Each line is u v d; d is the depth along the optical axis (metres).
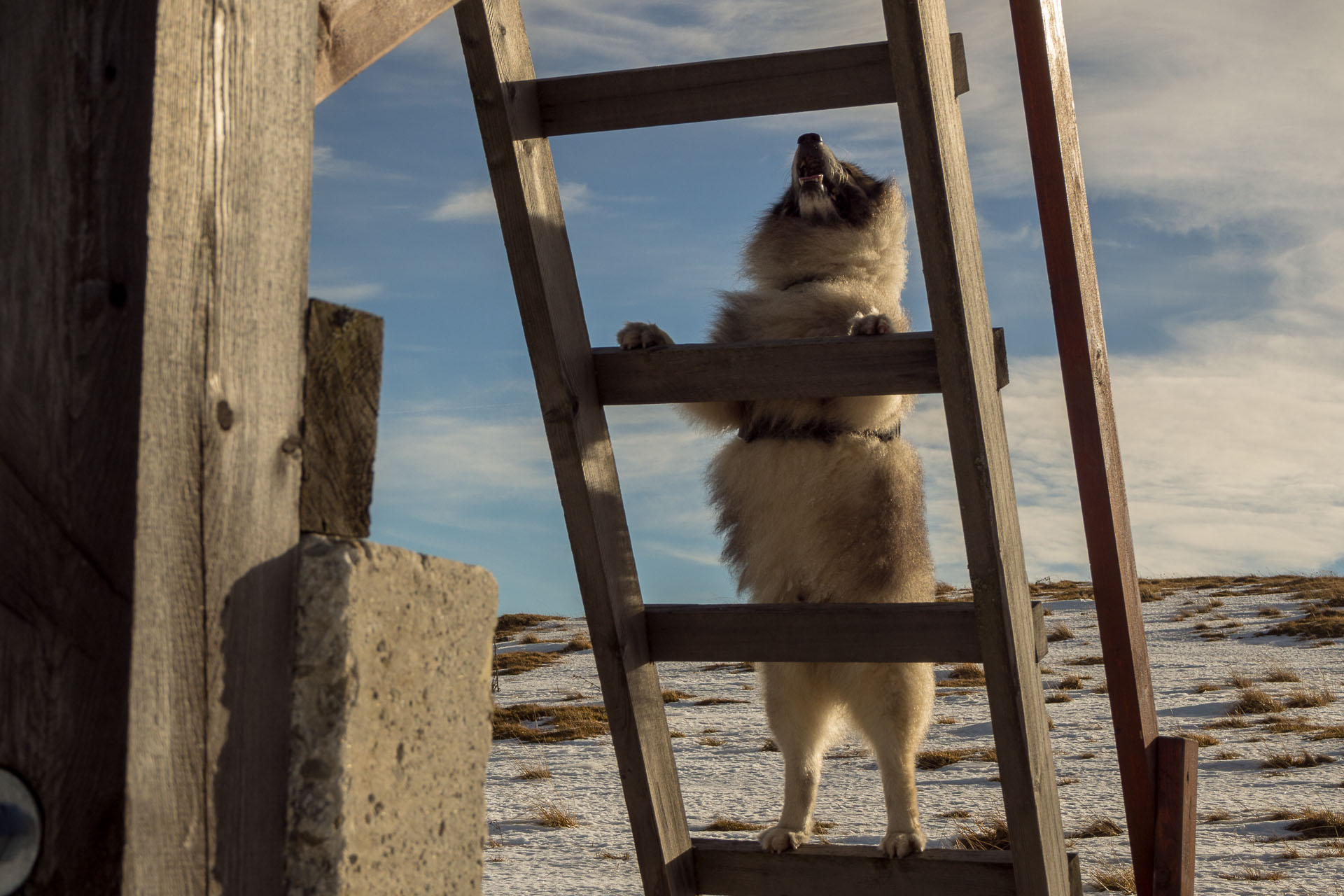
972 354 2.61
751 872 3.23
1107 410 3.53
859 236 4.52
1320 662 24.39
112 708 1.09
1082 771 14.30
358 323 1.42
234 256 1.23
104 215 1.15
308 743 1.28
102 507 1.12
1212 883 8.38
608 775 15.95
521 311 2.84
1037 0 3.42
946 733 18.50
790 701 4.14
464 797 1.60
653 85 2.83
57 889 1.08
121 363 1.13
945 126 2.62
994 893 2.93
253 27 1.27
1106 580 3.39
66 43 1.18
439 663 1.53
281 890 1.25
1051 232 3.46
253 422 1.25
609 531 2.99
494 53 2.72
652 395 3.01
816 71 2.69
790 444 4.04
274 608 1.27
